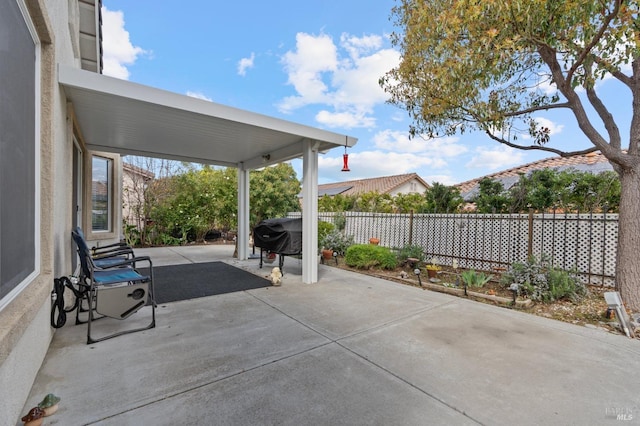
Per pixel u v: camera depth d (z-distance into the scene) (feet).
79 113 14.21
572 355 9.62
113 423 6.22
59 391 7.23
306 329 11.50
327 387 7.70
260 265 23.66
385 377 8.21
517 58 14.97
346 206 44.11
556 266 17.24
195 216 37.81
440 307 14.46
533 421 6.51
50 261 8.82
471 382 8.01
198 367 8.54
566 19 12.08
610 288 16.79
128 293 10.74
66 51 13.87
